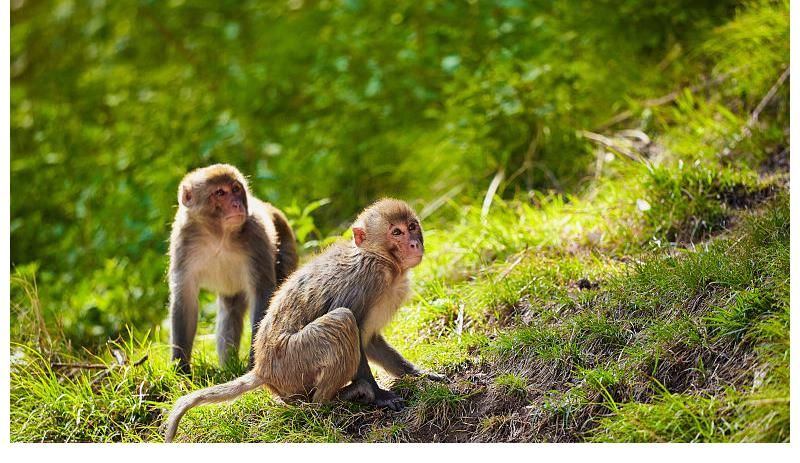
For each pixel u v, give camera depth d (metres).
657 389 6.25
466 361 7.09
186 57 14.95
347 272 6.68
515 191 10.29
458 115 10.84
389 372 7.06
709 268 6.93
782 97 9.47
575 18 11.49
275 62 13.48
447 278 8.69
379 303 6.77
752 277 6.76
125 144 12.74
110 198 11.75
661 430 5.92
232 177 7.81
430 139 11.52
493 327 7.57
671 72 10.80
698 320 6.57
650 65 11.02
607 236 8.52
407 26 12.70
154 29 15.88
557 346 6.79
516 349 6.96
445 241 9.38
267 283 7.91
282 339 6.68
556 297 7.57
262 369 6.74
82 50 16.12
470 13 12.22
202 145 11.68
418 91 11.48
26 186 12.81
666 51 11.16
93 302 9.98
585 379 6.44
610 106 10.75
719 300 6.69
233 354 7.98
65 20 16.77
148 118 13.18
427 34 12.38
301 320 6.71
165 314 10.05
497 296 7.79
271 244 8.06
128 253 11.12
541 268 7.99
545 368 6.73
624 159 9.77
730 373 6.16
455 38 12.02
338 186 11.26
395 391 6.87
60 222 12.38
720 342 6.35
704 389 6.16
